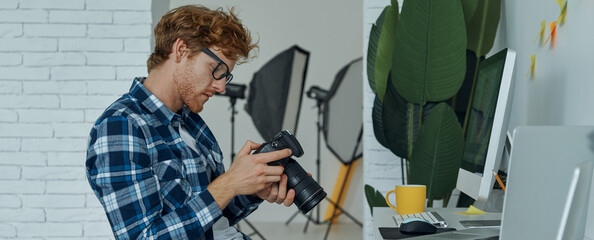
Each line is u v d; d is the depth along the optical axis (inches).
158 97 54.7
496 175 56.2
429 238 46.3
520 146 37.4
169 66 54.4
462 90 91.0
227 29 54.1
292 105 206.8
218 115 209.6
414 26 82.2
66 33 108.4
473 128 66.2
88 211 108.7
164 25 54.8
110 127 48.8
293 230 195.8
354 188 209.3
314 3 209.5
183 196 51.4
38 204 108.6
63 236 108.7
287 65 207.6
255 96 207.8
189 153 54.2
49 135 108.7
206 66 53.6
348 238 181.8
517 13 84.2
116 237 47.6
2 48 108.0
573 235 37.3
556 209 38.3
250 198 60.3
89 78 108.7
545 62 69.2
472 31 90.8
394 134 90.6
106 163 47.7
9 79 108.3
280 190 52.8
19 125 108.4
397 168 105.4
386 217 63.2
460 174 69.0
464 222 56.0
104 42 108.7
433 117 78.7
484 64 65.7
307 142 209.5
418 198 64.2
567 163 38.1
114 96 108.7
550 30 66.4
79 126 108.7
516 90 86.0
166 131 53.2
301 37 209.3
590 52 53.2
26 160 108.5
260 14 208.7
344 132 203.6
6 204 108.5
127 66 108.8
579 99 56.6
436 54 82.2
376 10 105.7
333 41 209.5
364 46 106.8
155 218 48.3
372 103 106.1
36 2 108.0
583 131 37.9
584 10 55.1
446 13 80.7
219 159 61.9
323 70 209.6
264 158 51.1
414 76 83.7
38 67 108.3
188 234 48.1
